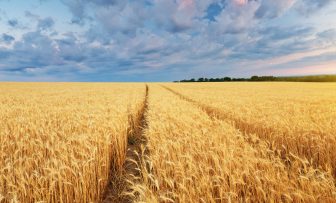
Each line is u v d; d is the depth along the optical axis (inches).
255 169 168.6
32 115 414.0
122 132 287.3
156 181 144.3
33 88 1862.7
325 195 134.6
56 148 212.5
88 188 185.0
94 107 535.5
